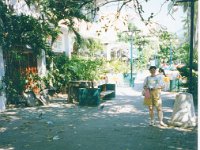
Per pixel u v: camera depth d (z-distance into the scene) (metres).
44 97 13.98
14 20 13.08
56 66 17.59
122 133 8.21
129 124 9.34
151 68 8.91
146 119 10.09
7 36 12.94
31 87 15.01
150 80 8.91
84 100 13.27
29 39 13.62
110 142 7.38
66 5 7.27
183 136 7.80
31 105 13.28
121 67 28.42
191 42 10.09
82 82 14.36
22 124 9.62
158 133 8.15
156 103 8.95
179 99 9.02
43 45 14.44
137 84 24.20
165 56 45.28
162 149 6.75
